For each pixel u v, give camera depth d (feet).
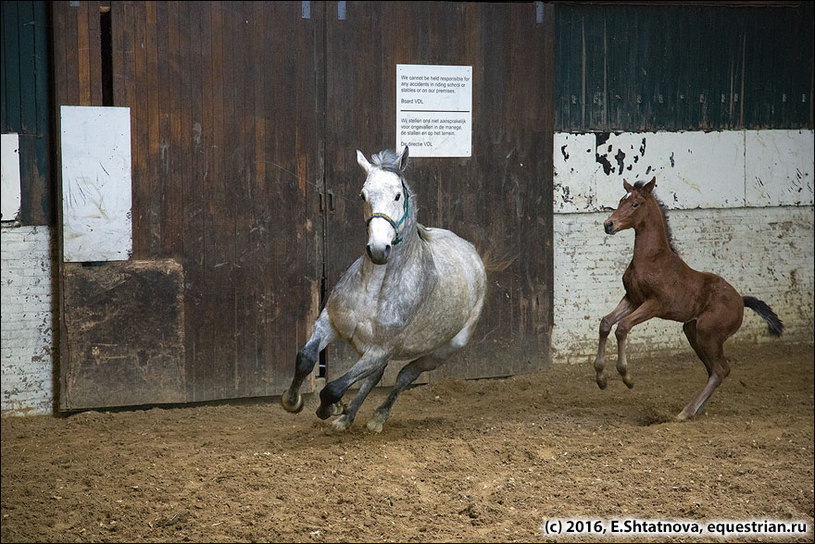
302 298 23.38
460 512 15.48
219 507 15.48
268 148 22.71
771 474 17.53
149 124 21.66
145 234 21.88
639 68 27.02
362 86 23.39
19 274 21.40
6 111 20.93
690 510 15.69
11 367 21.53
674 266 21.42
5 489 16.37
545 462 18.11
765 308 22.57
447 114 24.17
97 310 21.67
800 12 29.22
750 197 28.81
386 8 23.41
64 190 21.13
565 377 25.91
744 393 24.32
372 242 16.19
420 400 23.50
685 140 27.73
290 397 18.20
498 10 24.44
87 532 14.55
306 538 14.30
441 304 18.84
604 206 26.89
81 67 21.03
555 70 25.95
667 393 24.31
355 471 17.26
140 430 20.65
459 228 24.62
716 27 27.96
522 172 25.16
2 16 20.68
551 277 25.88
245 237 22.75
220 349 22.77
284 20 22.57
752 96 28.76
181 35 21.74
